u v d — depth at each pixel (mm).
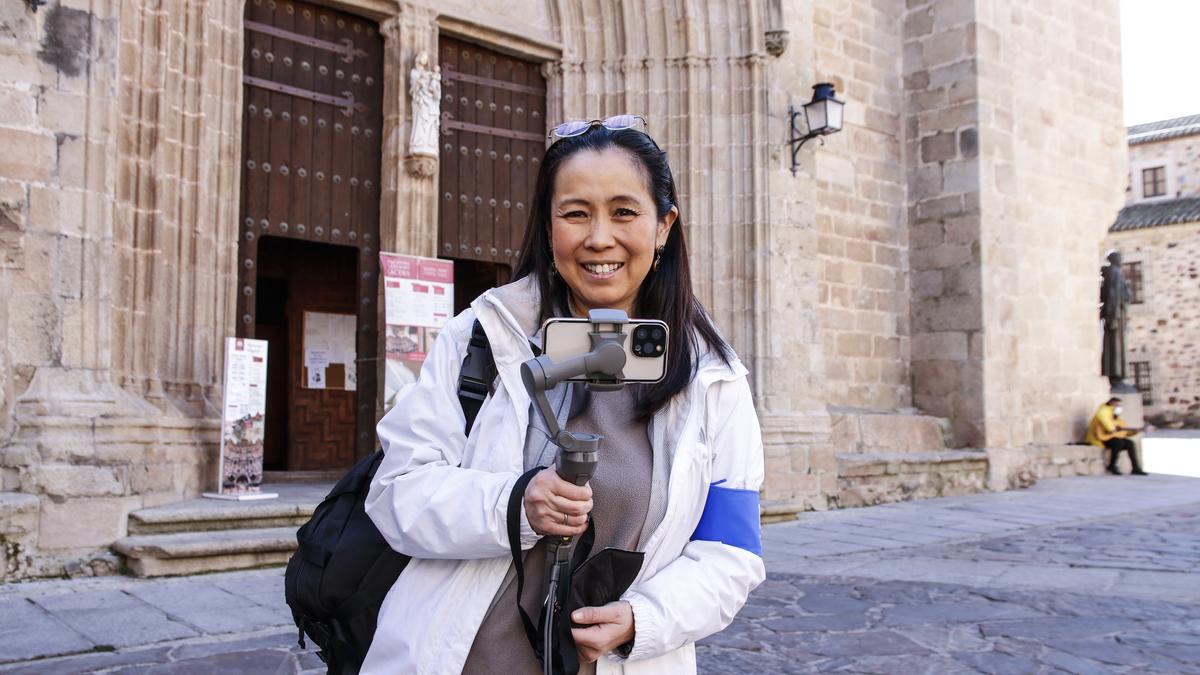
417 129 9172
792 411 10656
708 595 1473
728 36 10750
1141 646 4871
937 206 14078
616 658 1452
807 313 10961
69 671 4059
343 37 9352
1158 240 38406
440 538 1403
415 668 1434
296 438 12414
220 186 8062
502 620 1477
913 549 8211
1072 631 5195
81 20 6613
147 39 7461
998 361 13711
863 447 12625
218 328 7941
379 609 1569
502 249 10281
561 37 10656
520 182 10484
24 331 6246
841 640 4977
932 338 13992
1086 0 17109
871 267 13727
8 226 6238
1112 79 17594
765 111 10695
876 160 14000
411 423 1526
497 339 1547
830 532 9109
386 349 8367
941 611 5680
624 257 1561
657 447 1569
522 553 1409
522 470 1479
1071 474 15531
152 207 7402
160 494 6801
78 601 5387
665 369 1388
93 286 6559
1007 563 7449
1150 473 16312
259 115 8719
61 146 6480
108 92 6738
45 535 5965
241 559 6344
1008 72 14344
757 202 10547
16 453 5984
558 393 1591
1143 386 38625
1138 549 8195
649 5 10672
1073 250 16406
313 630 1631
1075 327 16297
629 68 10609
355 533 1564
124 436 6469
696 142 10586
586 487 1336
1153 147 40219
